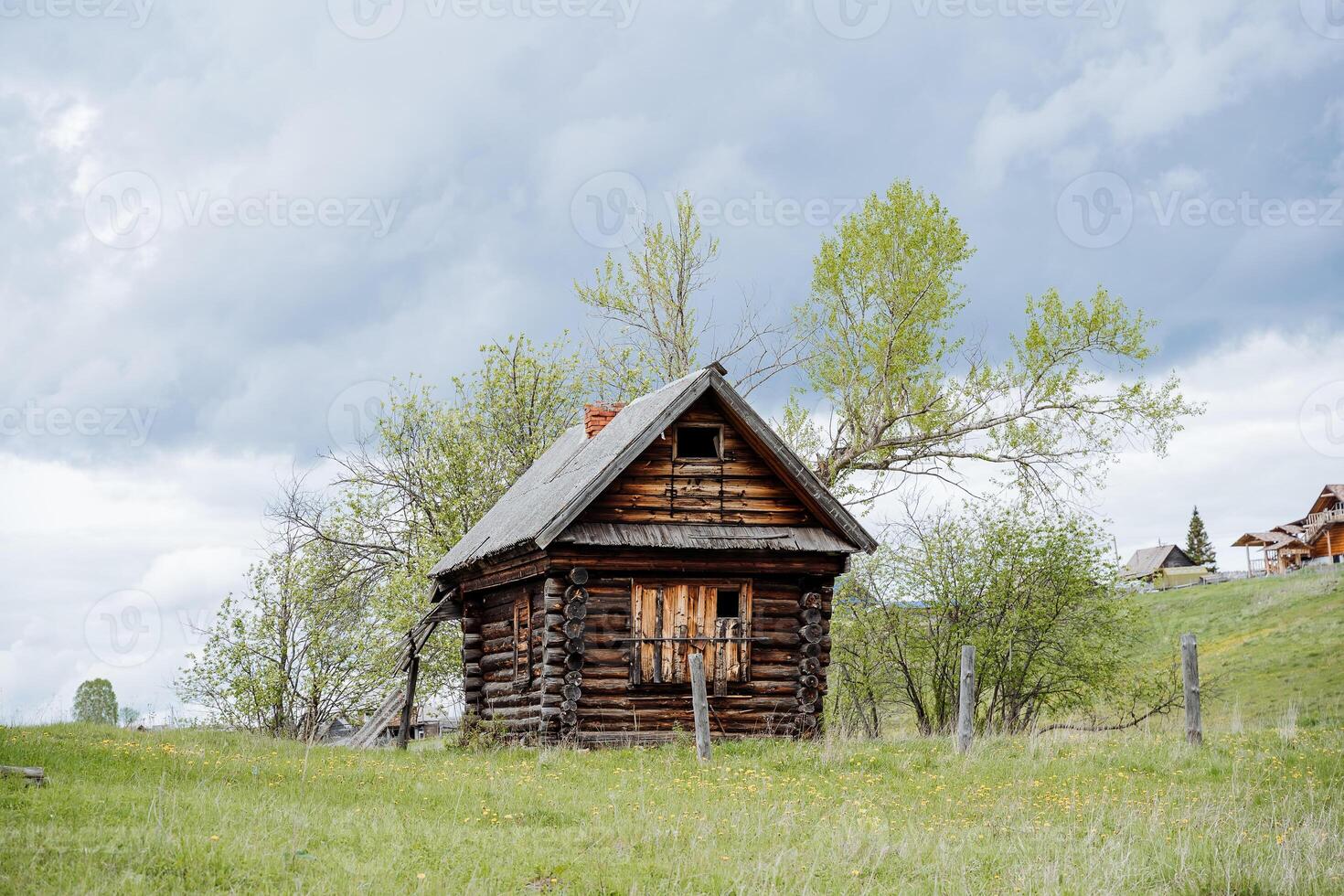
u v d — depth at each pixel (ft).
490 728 74.33
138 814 31.04
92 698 91.04
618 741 65.31
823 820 36.27
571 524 66.08
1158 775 47.24
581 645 65.16
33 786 33.81
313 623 100.53
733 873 28.19
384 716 95.40
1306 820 35.19
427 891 25.32
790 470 68.69
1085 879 28.19
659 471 68.54
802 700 68.69
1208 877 28.58
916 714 91.81
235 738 68.03
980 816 38.78
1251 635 182.50
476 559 74.23
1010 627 87.15
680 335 118.73
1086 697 89.15
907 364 107.34
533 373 114.21
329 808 35.50
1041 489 104.06
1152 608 225.76
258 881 25.52
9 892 23.16
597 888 26.91
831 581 70.79
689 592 67.82
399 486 111.24
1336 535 285.02
